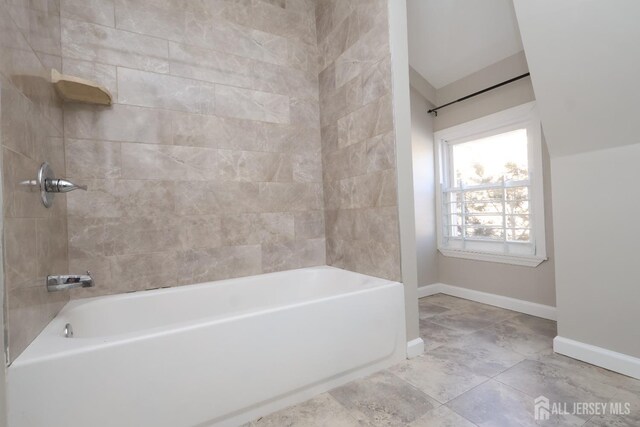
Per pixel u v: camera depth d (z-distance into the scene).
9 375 0.88
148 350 1.06
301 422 1.27
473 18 2.31
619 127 1.49
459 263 3.01
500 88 2.59
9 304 0.90
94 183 1.69
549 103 1.65
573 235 1.71
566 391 1.40
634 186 1.48
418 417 1.27
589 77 1.46
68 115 1.63
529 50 1.57
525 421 1.21
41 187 1.22
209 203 2.02
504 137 2.66
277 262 2.27
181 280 1.92
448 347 1.91
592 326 1.64
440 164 3.12
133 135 1.79
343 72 2.19
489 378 1.54
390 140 1.83
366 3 1.96
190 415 1.14
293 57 2.36
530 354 1.79
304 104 2.40
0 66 0.93
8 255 0.92
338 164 2.28
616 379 1.48
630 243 1.50
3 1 0.97
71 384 0.95
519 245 2.57
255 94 2.20
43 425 0.91
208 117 2.02
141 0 1.82
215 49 2.06
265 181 2.23
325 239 2.47
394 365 1.71
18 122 1.04
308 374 1.41
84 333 1.48
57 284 1.26
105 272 1.71
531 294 2.46
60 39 1.60
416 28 2.54
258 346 1.28
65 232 1.57
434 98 3.12
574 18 1.37
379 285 1.72
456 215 3.06
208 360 1.17
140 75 1.81
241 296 2.01
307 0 2.45
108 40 1.73
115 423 1.01
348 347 1.54
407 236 1.83
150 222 1.83
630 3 1.22
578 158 1.68
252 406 1.28
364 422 1.25
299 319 1.39
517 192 2.56
